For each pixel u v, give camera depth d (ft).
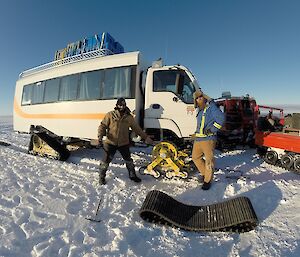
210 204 13.76
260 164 23.91
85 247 9.90
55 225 11.66
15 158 26.02
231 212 11.71
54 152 25.95
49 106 27.17
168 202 12.72
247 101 35.27
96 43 25.38
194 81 19.51
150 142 18.72
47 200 14.42
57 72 26.73
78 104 24.29
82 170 20.67
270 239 10.48
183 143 19.89
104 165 17.38
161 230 11.48
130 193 15.74
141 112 21.35
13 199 14.58
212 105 15.85
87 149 31.07
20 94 32.04
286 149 21.95
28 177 18.95
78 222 11.97
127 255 9.43
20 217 12.37
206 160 16.05
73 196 15.16
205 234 11.21
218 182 16.72
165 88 20.06
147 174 19.34
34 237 10.65
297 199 13.84
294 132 23.62
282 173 20.74
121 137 17.52
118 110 17.54
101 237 10.74
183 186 16.93
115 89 21.86
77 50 27.07
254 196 14.58
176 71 19.75
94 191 16.05
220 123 15.47
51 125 26.96
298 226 11.27
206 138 15.94
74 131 24.68
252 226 11.30
